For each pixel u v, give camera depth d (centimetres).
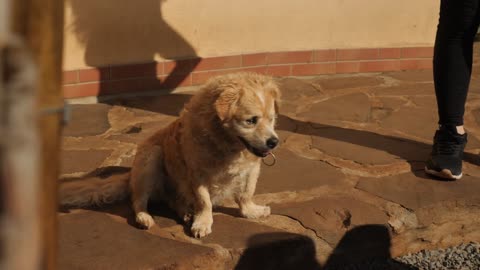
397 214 387
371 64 745
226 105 329
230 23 675
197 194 351
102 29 607
